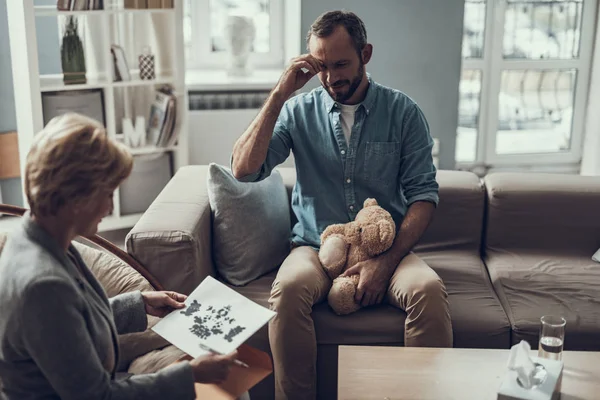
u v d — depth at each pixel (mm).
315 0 3926
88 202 1409
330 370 2344
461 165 4793
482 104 4707
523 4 4602
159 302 1823
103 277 2119
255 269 2594
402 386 1837
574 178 2906
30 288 1354
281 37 4430
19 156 3779
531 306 2434
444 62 4125
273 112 2414
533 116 4809
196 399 1661
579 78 4750
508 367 1806
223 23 4387
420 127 2561
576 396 1799
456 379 1868
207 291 1890
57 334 1365
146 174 3768
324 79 2420
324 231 2500
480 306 2424
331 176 2570
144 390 1489
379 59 4078
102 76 3660
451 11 4055
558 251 2840
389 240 2391
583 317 2371
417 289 2260
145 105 3881
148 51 3670
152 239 2301
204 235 2473
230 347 1705
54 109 3490
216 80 4062
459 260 2758
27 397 1443
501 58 4648
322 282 2365
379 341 2307
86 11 3357
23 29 3283
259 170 2502
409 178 2555
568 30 4676
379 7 3992
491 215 2838
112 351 1566
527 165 4855
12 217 3809
